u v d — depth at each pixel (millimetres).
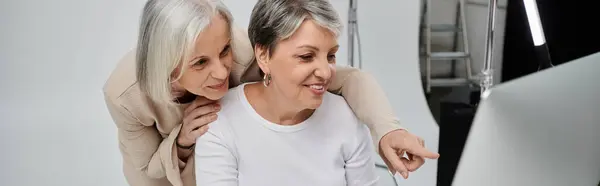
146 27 915
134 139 1248
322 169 1054
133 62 1141
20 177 2475
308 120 1057
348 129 1091
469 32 2186
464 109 2139
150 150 1273
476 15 2150
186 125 1088
